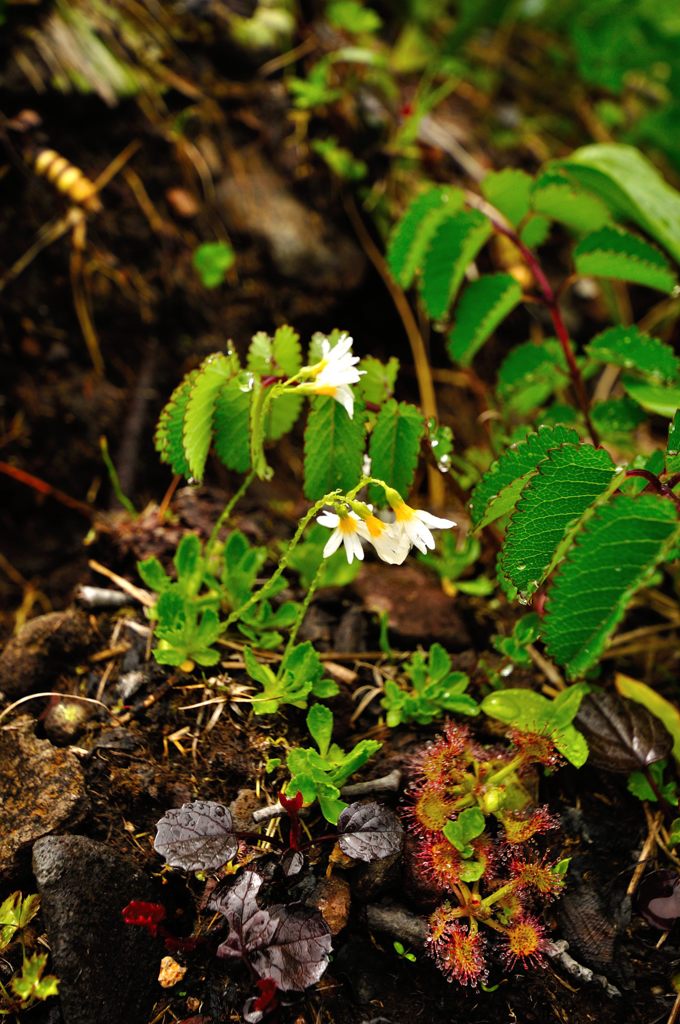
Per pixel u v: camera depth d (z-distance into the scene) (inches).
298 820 22.9
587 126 34.8
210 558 25.1
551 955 23.0
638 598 26.7
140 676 24.5
